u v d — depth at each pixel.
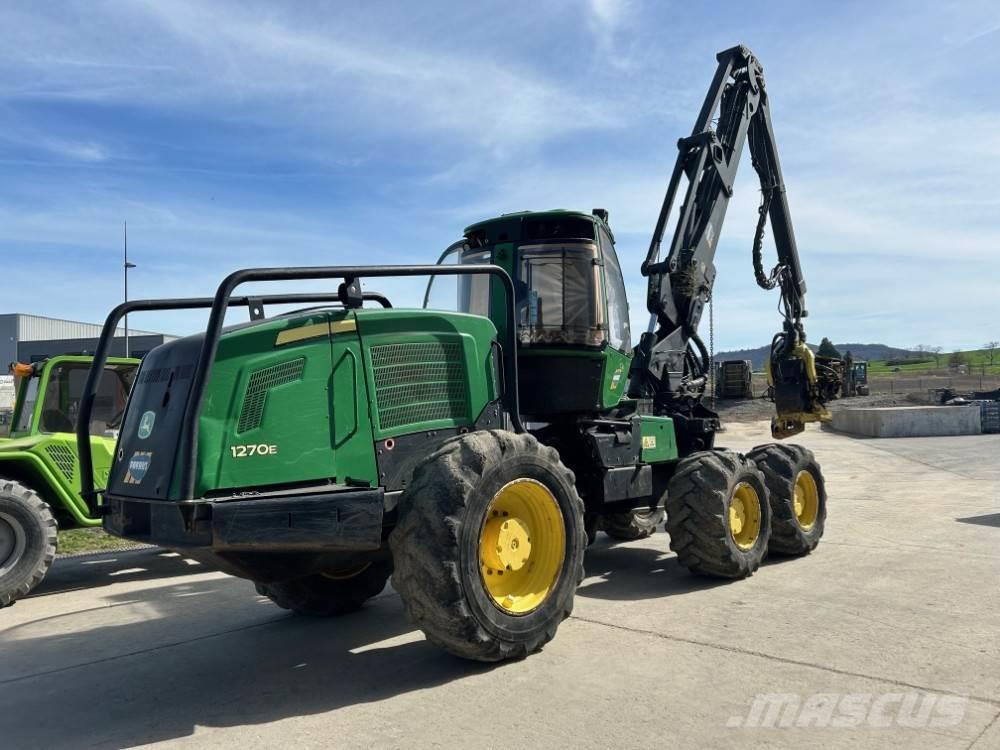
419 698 3.72
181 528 3.58
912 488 11.44
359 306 4.27
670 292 7.53
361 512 3.90
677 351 7.57
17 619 5.82
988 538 7.40
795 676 3.80
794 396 8.98
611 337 5.80
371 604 5.77
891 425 23.05
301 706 3.73
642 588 5.83
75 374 7.33
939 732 3.15
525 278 5.64
